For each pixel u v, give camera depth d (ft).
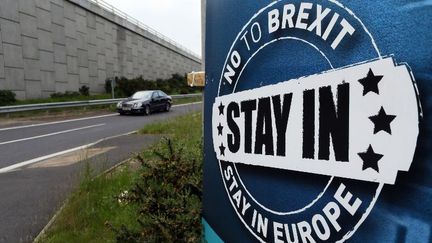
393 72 3.98
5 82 78.95
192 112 58.13
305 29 5.15
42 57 91.61
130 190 12.49
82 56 111.04
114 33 133.69
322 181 4.90
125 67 143.33
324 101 4.86
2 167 26.96
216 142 7.41
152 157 17.28
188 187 11.40
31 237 14.14
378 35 4.14
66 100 92.02
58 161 28.17
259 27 6.04
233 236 6.85
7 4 79.82
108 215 14.65
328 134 4.80
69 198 16.30
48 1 94.32
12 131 47.65
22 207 17.67
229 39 6.86
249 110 6.31
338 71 4.65
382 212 4.11
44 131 47.62
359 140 4.38
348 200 4.52
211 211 7.77
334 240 4.72
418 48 3.74
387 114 4.05
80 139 40.60
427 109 3.67
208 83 7.82
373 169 4.21
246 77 6.39
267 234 5.91
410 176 3.82
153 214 10.94
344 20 4.57
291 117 5.40
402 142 3.90
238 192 6.65
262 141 6.00
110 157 27.71
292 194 5.39
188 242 9.47
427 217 3.66
